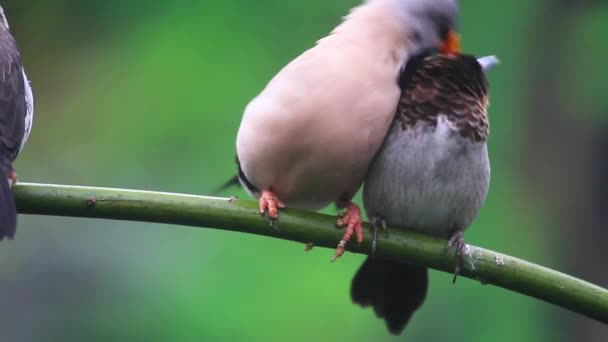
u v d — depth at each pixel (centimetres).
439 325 1281
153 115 1417
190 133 1397
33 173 1398
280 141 624
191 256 1294
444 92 655
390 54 639
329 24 1404
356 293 714
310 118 618
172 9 1432
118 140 1420
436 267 628
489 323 1291
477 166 659
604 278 1368
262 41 1414
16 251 1294
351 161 633
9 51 672
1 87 645
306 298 1277
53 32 1452
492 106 1398
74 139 1425
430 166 650
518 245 1360
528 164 1395
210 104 1402
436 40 659
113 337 1264
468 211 668
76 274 1288
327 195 659
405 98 654
